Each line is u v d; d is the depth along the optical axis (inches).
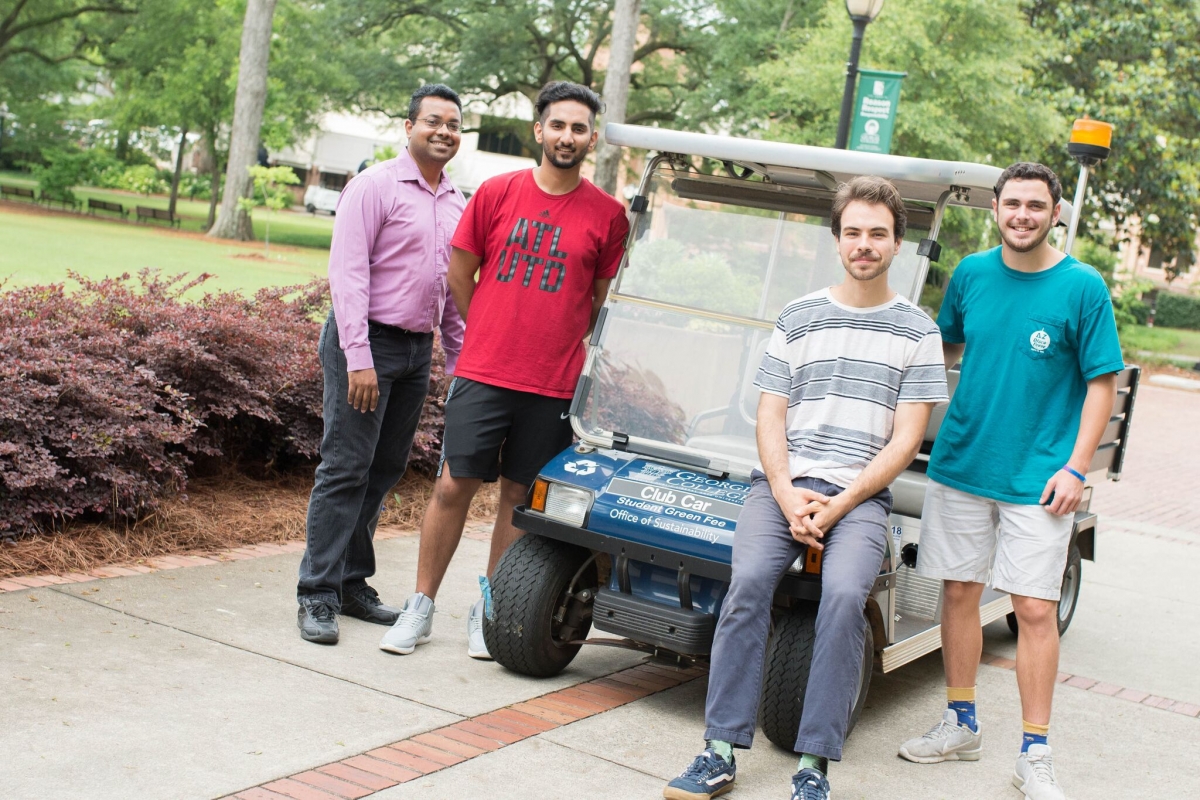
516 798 121.1
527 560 156.1
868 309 135.0
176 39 1387.8
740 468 154.9
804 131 776.3
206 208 1862.7
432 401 273.9
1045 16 948.6
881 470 129.6
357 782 119.8
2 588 167.6
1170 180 947.3
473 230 165.6
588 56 1350.9
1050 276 137.6
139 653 149.1
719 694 127.9
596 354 163.6
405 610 167.6
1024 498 137.3
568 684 160.2
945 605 147.5
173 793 112.6
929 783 139.9
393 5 1321.4
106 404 197.3
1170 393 856.3
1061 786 143.8
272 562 199.5
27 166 2068.2
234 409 228.2
